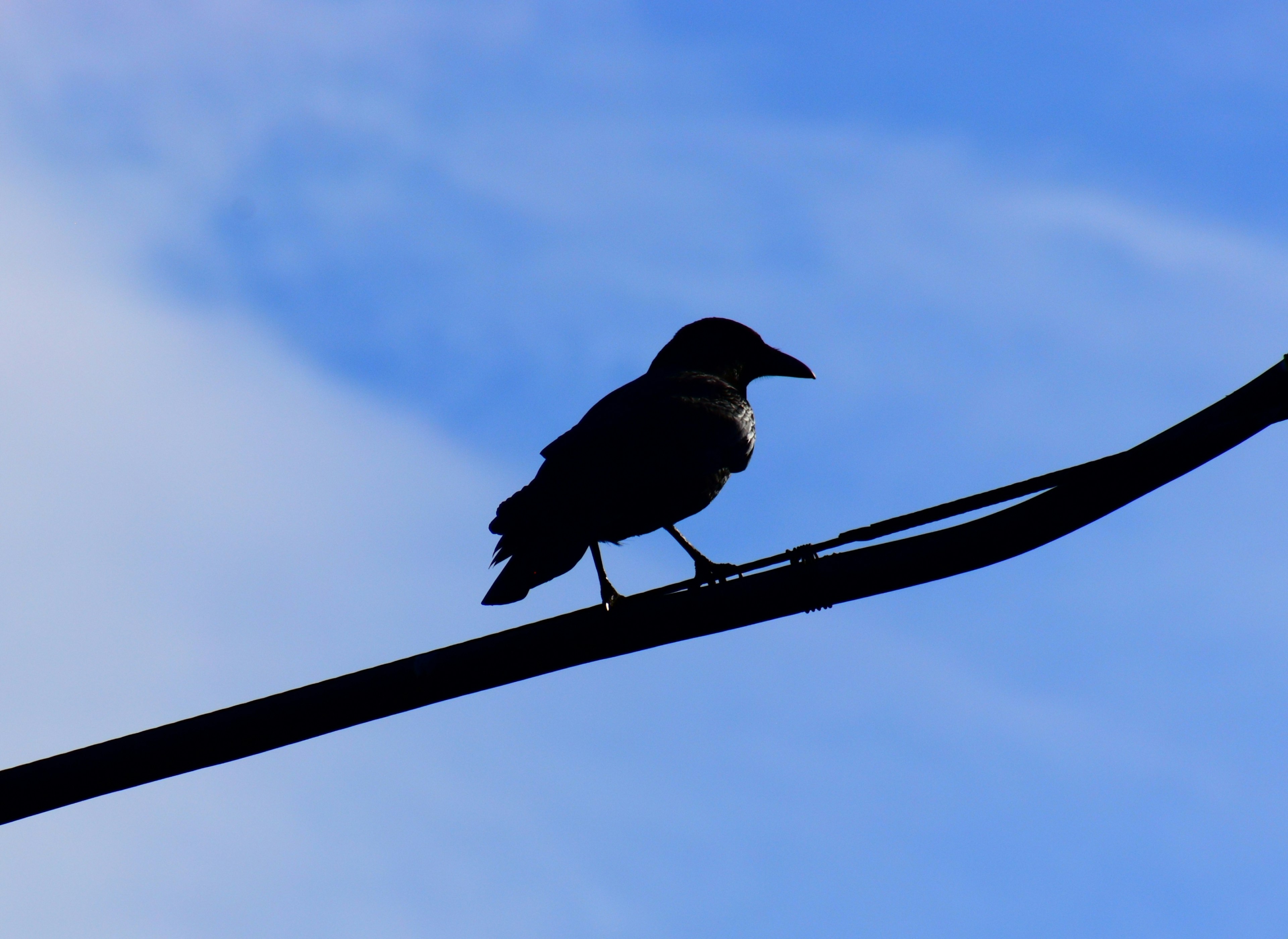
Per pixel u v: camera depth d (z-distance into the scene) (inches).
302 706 395.2
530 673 395.2
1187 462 341.4
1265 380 331.6
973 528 368.5
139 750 395.5
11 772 398.0
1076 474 355.6
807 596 381.7
